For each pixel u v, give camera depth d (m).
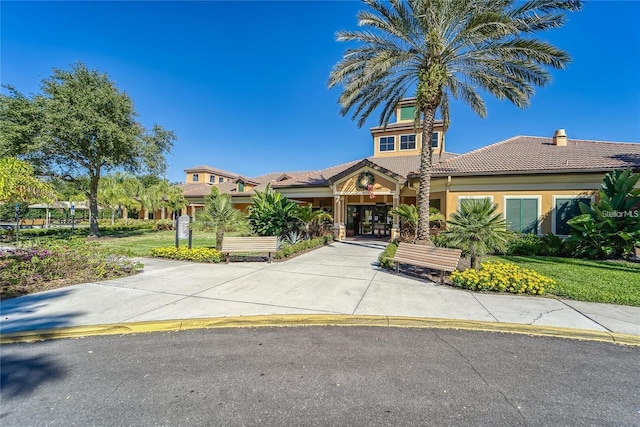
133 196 33.66
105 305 5.79
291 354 4.03
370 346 4.27
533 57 10.69
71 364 3.75
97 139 17.52
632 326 4.85
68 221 39.84
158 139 22.50
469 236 7.74
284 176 27.72
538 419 2.79
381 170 18.48
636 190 10.68
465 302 6.04
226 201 11.84
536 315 5.32
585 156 14.24
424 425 2.69
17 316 5.18
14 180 11.38
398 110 25.36
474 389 3.26
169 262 10.70
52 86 17.28
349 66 11.95
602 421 2.78
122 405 2.95
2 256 7.78
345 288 7.11
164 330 4.86
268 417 2.79
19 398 3.05
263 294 6.59
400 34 11.48
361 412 2.86
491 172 14.08
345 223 22.53
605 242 10.97
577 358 3.98
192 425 2.68
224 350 4.14
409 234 15.91
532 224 13.89
